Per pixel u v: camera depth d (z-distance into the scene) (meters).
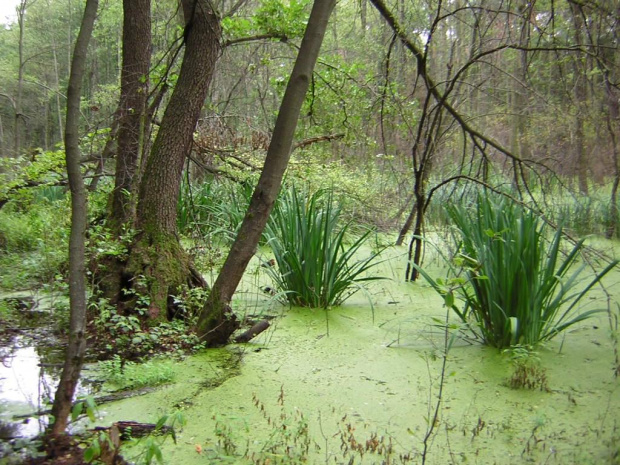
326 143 8.05
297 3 6.36
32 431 3.09
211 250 6.84
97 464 2.74
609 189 11.66
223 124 8.05
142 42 5.81
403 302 5.77
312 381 3.85
